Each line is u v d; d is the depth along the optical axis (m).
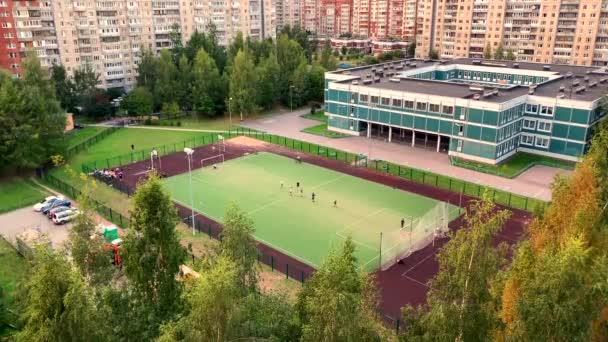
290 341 28.80
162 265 32.81
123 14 143.38
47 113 88.69
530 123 97.88
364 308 27.94
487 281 24.97
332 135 113.06
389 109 105.12
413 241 62.06
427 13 190.25
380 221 68.56
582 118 91.06
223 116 132.62
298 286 51.78
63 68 125.00
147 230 32.16
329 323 24.19
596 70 126.00
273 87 136.50
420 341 25.97
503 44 173.38
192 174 87.56
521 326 22.14
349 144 106.19
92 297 29.89
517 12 167.75
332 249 30.20
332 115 116.31
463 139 94.62
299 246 61.19
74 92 127.06
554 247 27.64
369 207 73.50
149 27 150.88
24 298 33.12
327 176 87.19
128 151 101.19
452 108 94.81
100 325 26.56
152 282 32.81
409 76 129.00
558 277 21.50
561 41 161.50
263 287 50.88
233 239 35.97
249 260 36.28
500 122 89.88
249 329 27.56
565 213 29.94
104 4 138.38
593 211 28.53
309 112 138.25
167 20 155.00
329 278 25.25
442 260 25.55
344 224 67.56
